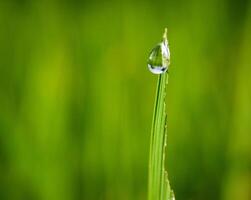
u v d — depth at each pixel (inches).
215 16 10.9
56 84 10.2
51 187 9.6
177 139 10.0
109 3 11.0
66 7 11.1
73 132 10.0
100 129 9.9
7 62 10.5
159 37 10.8
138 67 10.5
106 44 10.7
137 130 10.0
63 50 10.6
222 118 10.2
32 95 10.2
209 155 10.0
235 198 9.8
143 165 9.8
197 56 10.6
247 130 10.2
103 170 9.7
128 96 10.2
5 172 9.7
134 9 11.0
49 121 10.0
